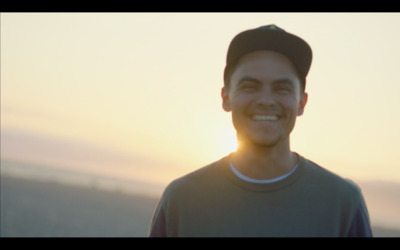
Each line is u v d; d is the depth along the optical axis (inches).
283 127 102.2
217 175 105.7
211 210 102.2
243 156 103.6
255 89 102.9
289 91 102.7
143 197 1524.4
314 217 98.8
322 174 104.0
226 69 109.6
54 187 1418.6
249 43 103.3
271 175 102.3
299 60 103.6
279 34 102.3
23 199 1099.3
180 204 104.9
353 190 102.9
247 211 100.3
